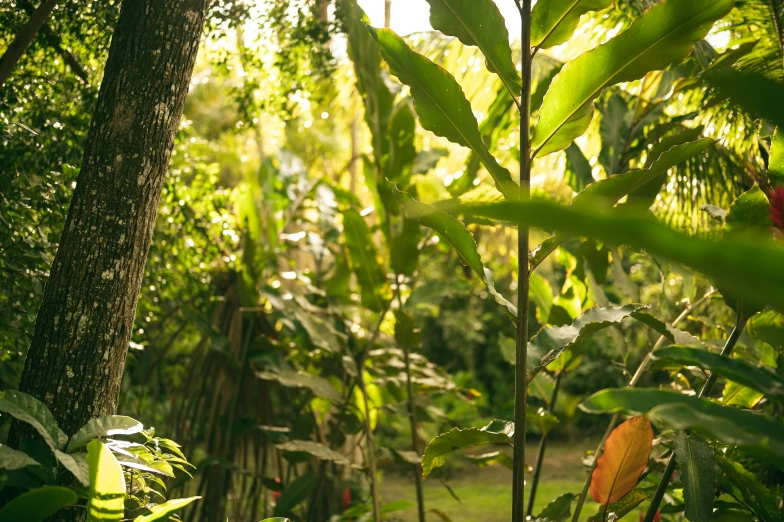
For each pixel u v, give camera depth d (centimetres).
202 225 381
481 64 421
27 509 139
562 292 319
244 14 344
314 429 429
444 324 1052
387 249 414
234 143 833
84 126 293
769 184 172
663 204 360
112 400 197
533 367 193
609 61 175
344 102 495
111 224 194
